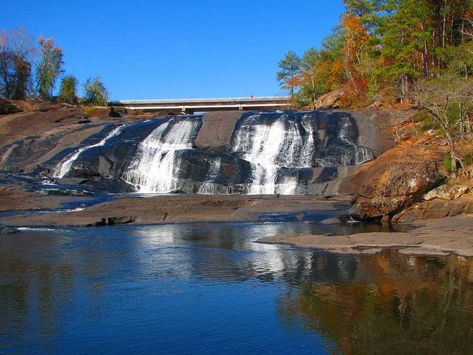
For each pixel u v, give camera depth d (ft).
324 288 43.80
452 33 198.39
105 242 71.92
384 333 32.14
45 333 32.83
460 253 60.29
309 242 68.90
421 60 193.06
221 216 99.55
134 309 38.06
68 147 168.45
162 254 61.87
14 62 299.17
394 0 193.67
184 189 139.23
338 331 32.73
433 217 91.04
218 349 29.94
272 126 157.89
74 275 49.83
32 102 255.70
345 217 95.76
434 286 44.01
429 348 29.55
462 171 95.14
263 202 108.27
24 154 172.55
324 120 155.74
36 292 43.19
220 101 328.29
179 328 33.68
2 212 104.06
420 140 126.62
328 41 290.15
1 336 32.30
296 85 309.42
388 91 185.88
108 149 156.15
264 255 60.75
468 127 113.19
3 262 56.70
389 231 81.35
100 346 30.58
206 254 61.67
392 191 93.50
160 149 157.99
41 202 113.29
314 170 130.93
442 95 114.21
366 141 145.59
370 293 41.83
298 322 34.60
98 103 315.37
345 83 246.68
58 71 320.50
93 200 117.70
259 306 38.58
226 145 157.99
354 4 239.71
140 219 95.66
